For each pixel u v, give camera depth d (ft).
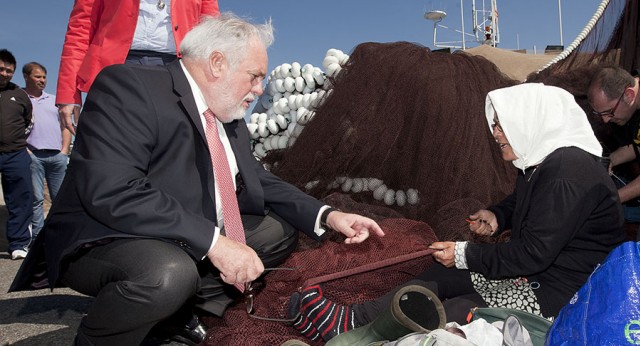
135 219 6.45
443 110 10.48
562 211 6.99
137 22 10.71
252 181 8.30
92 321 6.45
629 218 11.68
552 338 5.46
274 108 12.91
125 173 6.57
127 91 6.99
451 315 7.33
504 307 7.43
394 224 9.11
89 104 7.10
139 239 6.64
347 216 8.07
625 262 5.01
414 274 8.27
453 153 10.25
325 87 12.28
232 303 8.20
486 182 10.21
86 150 6.77
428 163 10.29
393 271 8.14
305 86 12.77
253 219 8.48
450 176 10.16
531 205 7.34
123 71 7.15
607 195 7.22
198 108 7.54
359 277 8.03
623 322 4.79
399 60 11.13
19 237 17.47
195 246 6.59
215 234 6.71
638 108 11.12
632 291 4.87
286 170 11.29
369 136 10.78
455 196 10.04
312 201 8.46
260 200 8.27
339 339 6.61
